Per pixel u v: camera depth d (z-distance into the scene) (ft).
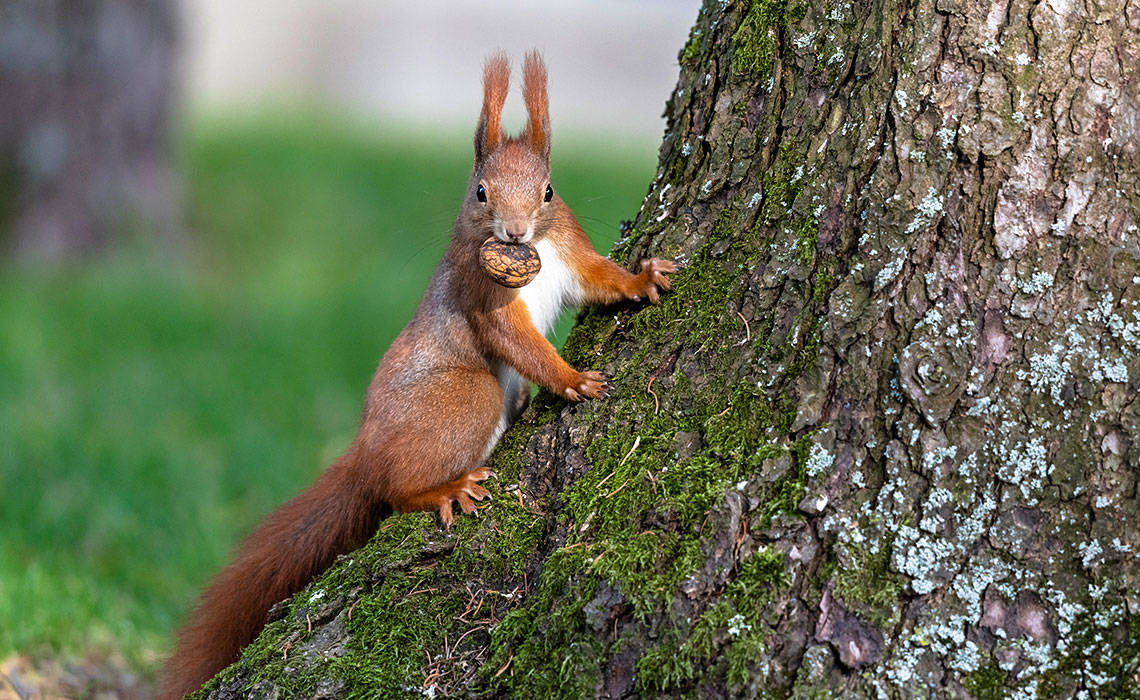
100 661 28.09
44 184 70.85
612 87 147.84
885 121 18.54
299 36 160.35
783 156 19.85
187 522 37.14
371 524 23.77
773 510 17.51
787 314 18.83
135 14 72.18
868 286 18.10
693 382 19.42
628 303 21.83
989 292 17.66
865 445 17.53
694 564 17.39
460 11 154.40
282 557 23.65
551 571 18.38
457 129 123.85
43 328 56.39
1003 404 17.30
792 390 18.20
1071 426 17.13
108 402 47.32
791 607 16.99
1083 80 17.78
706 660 16.93
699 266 20.53
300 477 41.86
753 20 20.81
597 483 19.17
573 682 17.29
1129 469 16.93
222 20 160.56
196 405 47.62
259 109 133.08
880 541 17.16
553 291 23.16
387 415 23.56
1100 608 16.62
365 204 80.74
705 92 21.88
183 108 80.23
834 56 19.56
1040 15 17.90
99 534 35.76
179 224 75.25
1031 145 17.80
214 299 63.77
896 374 17.63
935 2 18.37
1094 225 17.57
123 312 59.67
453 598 19.40
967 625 16.74
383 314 60.08
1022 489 17.03
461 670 18.61
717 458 18.30
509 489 20.48
